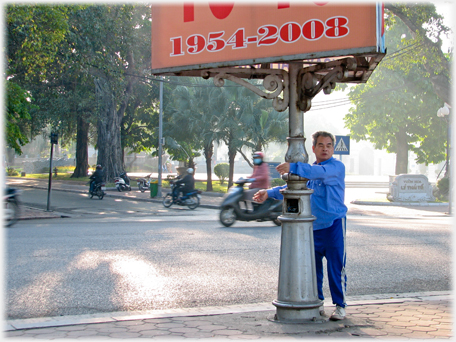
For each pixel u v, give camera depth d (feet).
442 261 24.16
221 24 13.20
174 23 13.96
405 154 119.96
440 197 86.43
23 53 63.31
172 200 62.59
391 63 92.17
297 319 12.80
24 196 81.35
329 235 13.46
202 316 13.78
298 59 12.31
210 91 94.79
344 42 11.73
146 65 116.16
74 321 13.21
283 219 12.92
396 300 16.10
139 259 22.99
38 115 124.06
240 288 18.17
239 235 32.42
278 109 13.47
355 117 120.78
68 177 156.15
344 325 12.59
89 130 163.43
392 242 30.04
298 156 13.19
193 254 24.63
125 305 15.64
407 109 109.70
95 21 77.71
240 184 39.45
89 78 95.04
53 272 19.94
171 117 103.76
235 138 95.20
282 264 13.08
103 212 56.70
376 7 11.44
